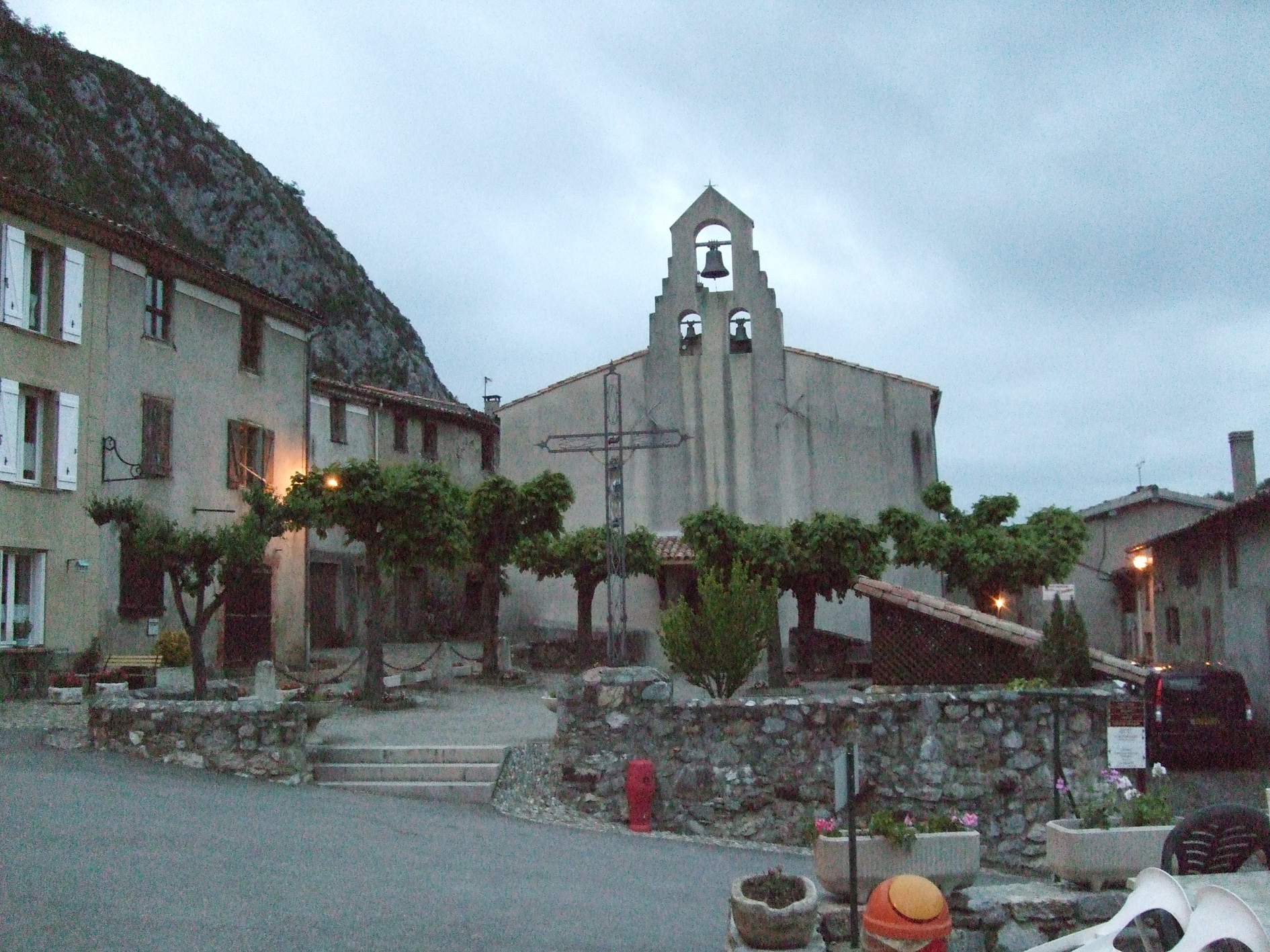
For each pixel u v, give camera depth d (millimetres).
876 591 16219
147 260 21969
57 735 13492
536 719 17234
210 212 84750
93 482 20156
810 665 27906
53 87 77500
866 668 27547
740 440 32531
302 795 12008
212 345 24141
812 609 28203
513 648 30812
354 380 83562
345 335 87250
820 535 26375
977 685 15891
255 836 9531
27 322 18969
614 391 32781
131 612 20812
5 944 6188
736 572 15602
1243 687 18766
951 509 29984
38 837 8719
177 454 22719
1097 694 12469
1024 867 12141
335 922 7105
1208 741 18578
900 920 5938
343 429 33406
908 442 32812
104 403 20547
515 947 6828
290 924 6988
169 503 22359
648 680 12945
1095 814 7953
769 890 6621
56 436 19297
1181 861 6027
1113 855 7469
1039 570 27828
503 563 25797
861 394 32812
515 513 24875
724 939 7465
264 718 12805
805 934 6371
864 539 26688
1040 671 13812
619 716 12906
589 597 29406
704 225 33594
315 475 19734
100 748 13086
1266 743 21203
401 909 7566
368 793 12570
